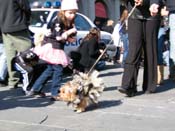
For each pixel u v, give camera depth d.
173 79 10.55
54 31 8.68
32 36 11.25
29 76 9.26
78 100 7.51
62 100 8.21
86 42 9.71
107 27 20.50
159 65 9.96
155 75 8.94
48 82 10.77
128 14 8.69
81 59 9.58
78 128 6.75
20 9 9.85
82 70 9.59
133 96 8.78
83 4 33.81
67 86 7.56
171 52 10.36
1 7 9.88
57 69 8.69
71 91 7.49
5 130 6.71
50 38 8.84
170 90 9.34
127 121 7.09
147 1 8.41
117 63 16.47
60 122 7.09
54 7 14.76
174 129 6.66
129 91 8.68
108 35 15.41
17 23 9.82
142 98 8.59
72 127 6.80
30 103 8.45
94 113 7.58
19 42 9.94
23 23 9.89
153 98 8.57
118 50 16.28
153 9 8.36
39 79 8.99
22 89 9.64
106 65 15.80
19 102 8.56
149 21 8.59
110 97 8.73
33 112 7.73
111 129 6.68
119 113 7.56
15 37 9.92
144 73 8.98
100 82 7.67
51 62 8.74
